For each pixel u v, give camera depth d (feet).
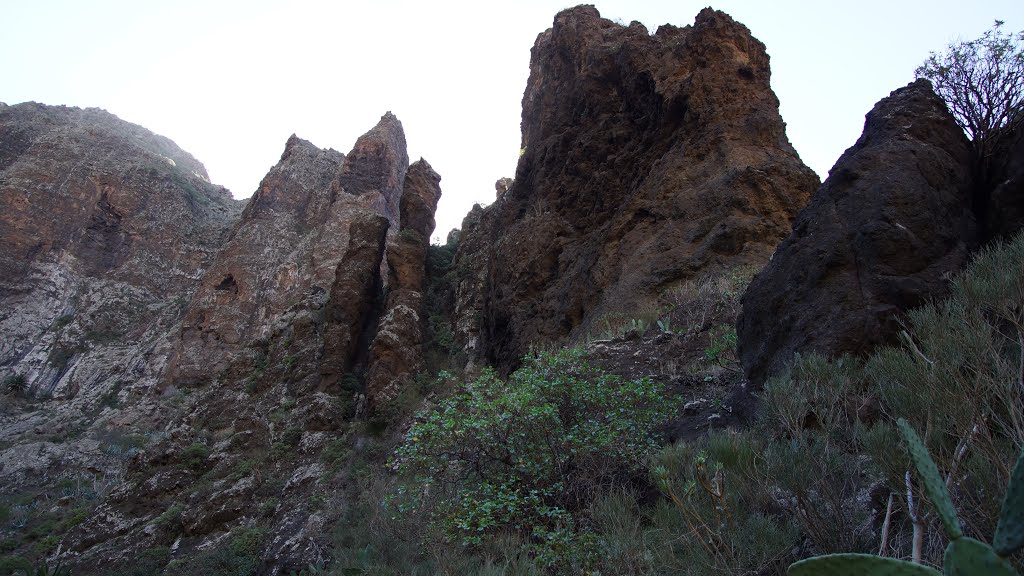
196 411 131.13
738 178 59.16
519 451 26.91
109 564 81.97
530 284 81.87
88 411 190.39
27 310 247.29
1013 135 23.62
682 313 44.98
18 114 358.02
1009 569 5.90
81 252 276.41
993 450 10.47
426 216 156.04
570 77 106.63
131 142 347.36
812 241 24.54
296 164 279.08
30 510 124.67
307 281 213.05
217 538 79.61
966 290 13.61
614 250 66.74
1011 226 21.49
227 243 237.04
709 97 69.72
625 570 14.42
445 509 26.66
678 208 62.28
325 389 112.88
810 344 21.61
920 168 23.34
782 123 66.28
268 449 101.14
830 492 12.71
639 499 22.03
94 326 248.32
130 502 96.63
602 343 43.96
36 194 278.26
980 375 11.38
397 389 101.71
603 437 24.62
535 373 30.22
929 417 11.19
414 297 128.57
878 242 21.68
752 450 14.80
